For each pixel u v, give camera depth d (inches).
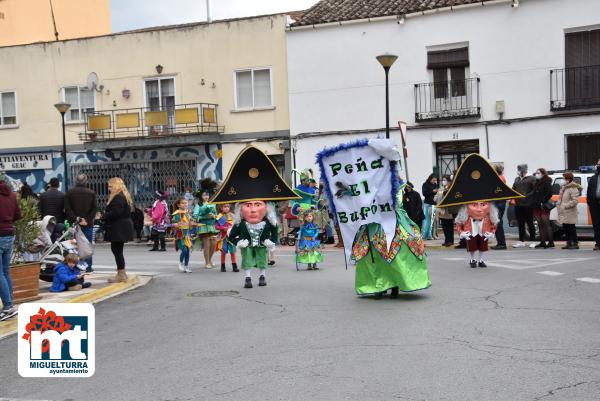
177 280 537.3
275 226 478.6
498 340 291.0
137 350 301.0
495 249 696.4
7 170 1152.2
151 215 863.1
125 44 1098.7
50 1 1325.0
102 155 1111.0
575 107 852.0
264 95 1036.5
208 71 1058.1
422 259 402.0
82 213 559.2
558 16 863.1
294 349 288.4
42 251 506.9
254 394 228.7
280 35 1021.2
